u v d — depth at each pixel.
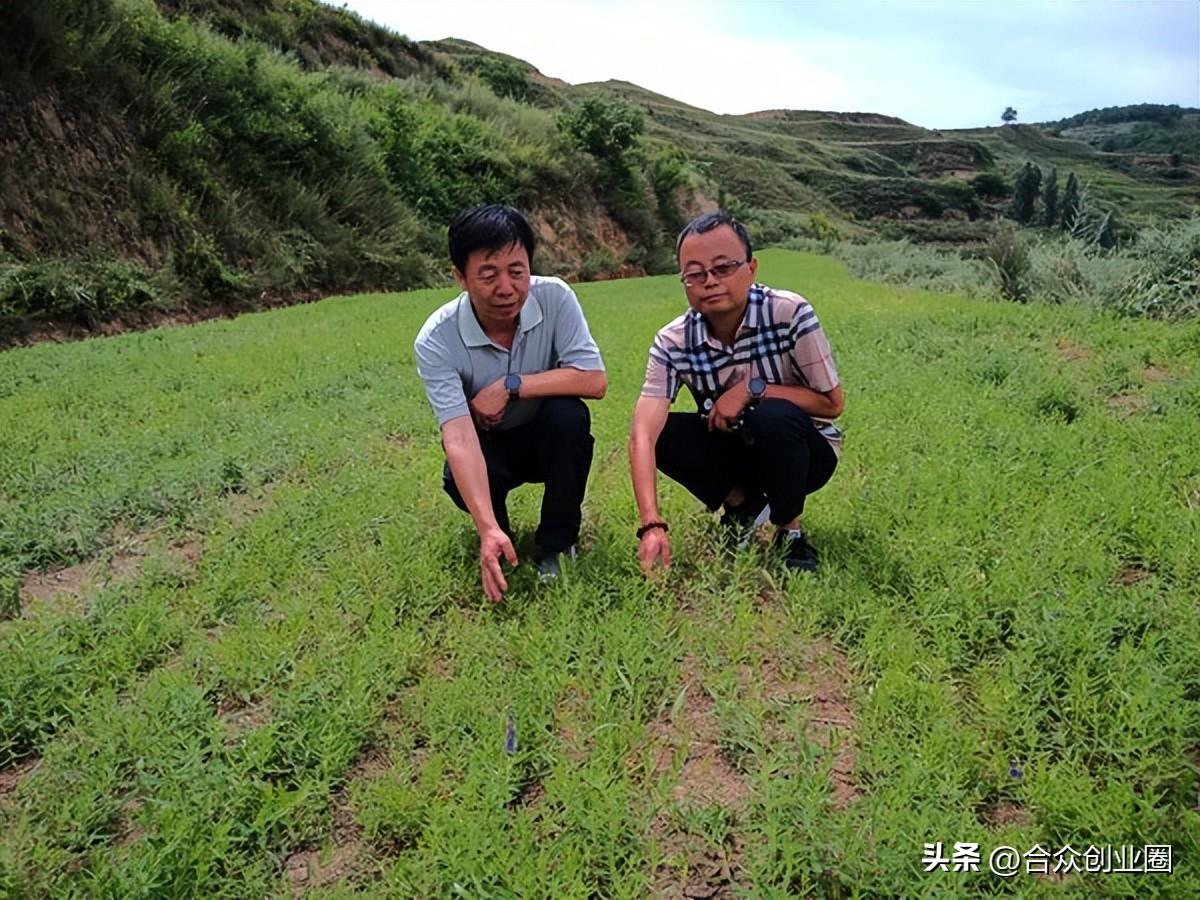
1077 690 2.43
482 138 29.08
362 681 2.62
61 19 15.02
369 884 2.04
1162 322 8.29
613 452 5.07
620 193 35.22
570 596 3.10
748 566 3.26
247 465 4.93
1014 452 4.48
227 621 3.26
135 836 2.21
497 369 3.35
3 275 12.69
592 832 2.06
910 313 9.92
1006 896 1.88
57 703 2.71
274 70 20.38
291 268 18.22
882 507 3.81
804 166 80.69
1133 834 2.00
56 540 4.04
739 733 2.41
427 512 4.10
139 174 15.83
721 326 3.31
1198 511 3.58
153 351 9.43
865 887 1.91
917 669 2.67
